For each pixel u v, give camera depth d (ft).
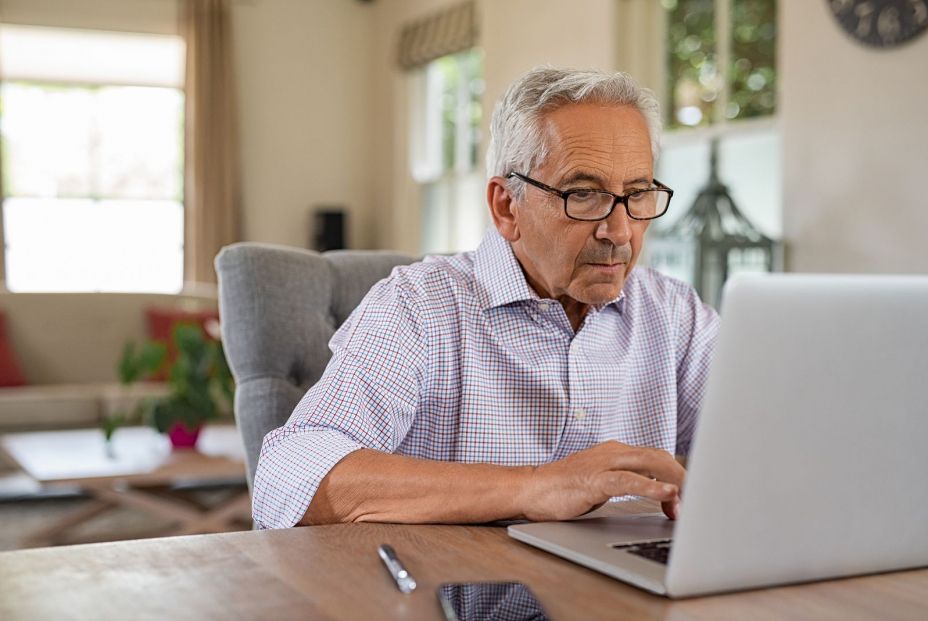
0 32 24.73
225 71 25.67
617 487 3.58
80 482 11.38
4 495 16.72
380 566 3.17
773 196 15.40
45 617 2.66
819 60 14.07
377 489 3.90
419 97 26.25
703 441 2.75
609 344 5.20
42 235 26.63
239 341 5.54
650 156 4.55
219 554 3.27
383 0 27.09
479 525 3.83
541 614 2.70
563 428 4.93
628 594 2.92
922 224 12.62
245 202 26.76
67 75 25.89
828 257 13.98
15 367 18.24
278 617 2.67
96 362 19.20
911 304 2.94
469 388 4.84
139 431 14.88
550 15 19.94
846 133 13.66
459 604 2.77
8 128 26.09
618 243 4.47
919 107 12.62
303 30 27.20
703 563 2.85
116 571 3.07
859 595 2.98
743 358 2.73
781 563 2.97
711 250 14.57
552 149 4.49
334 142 27.66
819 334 2.82
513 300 4.84
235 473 12.05
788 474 2.88
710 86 16.70
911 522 3.16
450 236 24.98
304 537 3.52
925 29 12.49
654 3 17.90
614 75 4.54
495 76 21.91
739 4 16.05
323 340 5.66
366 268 5.97
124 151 27.04
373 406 4.57
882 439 3.01
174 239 27.48
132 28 25.20
